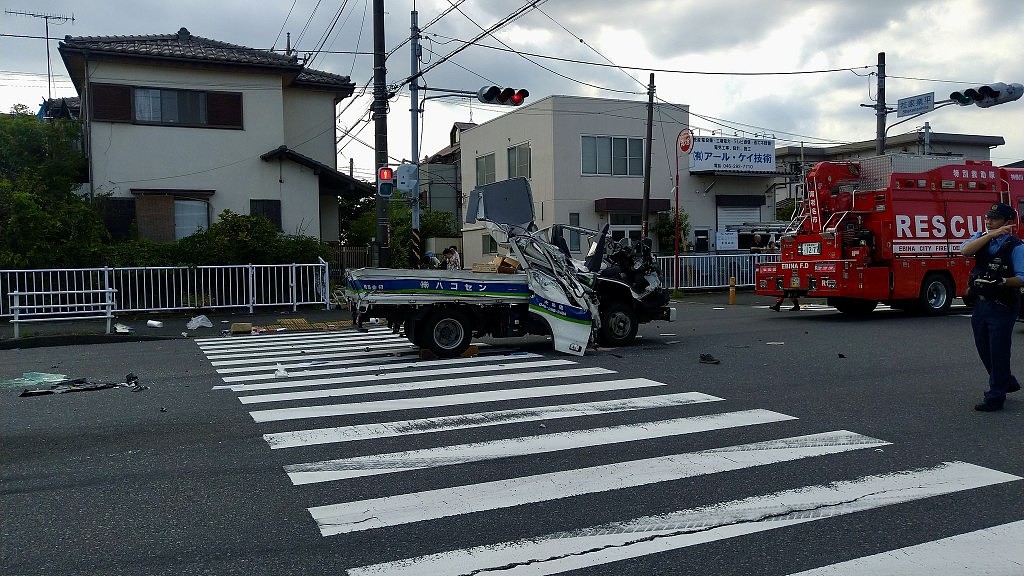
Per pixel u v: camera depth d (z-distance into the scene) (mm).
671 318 12859
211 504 4957
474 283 11227
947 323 15344
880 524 4480
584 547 4191
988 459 5766
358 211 37125
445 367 10414
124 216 21703
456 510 4793
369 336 15094
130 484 5395
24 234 17016
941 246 16891
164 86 22078
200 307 18219
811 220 16906
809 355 11109
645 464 5719
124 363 11523
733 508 4762
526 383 9102
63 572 3934
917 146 44094
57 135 21453
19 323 14930
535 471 5586
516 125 30609
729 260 26469
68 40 21219
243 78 23000
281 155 23156
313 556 4113
